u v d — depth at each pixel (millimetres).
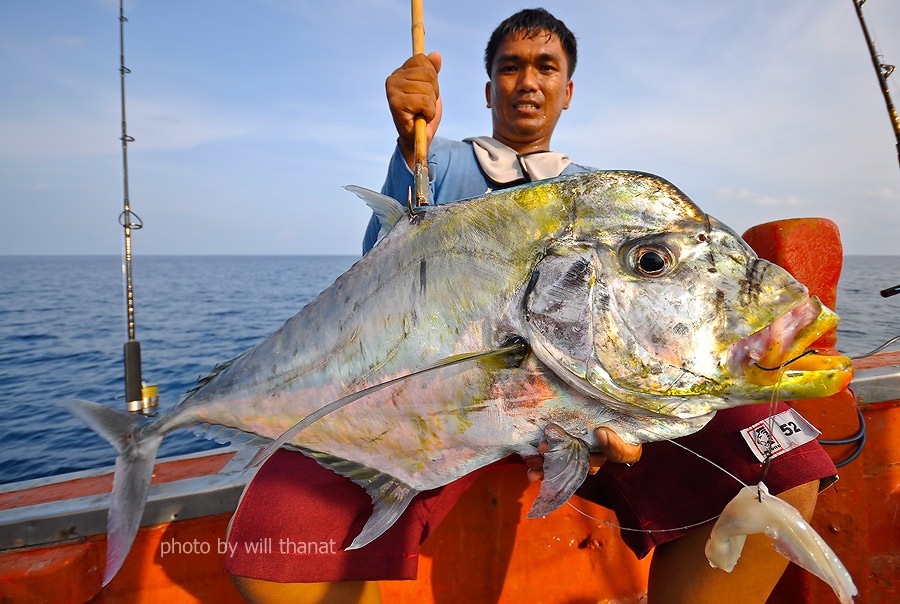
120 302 34188
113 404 9391
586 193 1425
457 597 2105
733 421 1655
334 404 1331
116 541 1643
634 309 1335
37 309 29922
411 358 1480
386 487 1540
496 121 2631
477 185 2336
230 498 1843
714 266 1334
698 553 1635
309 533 1570
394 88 1780
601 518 2195
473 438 1440
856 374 2250
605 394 1336
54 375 12141
